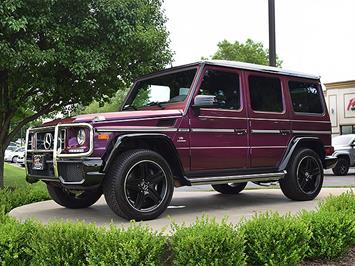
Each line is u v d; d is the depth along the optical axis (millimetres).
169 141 4672
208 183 5020
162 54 9430
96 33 8422
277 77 6031
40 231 3186
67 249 3049
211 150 5086
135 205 4379
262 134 5648
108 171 4289
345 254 3756
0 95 9469
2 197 5891
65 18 8406
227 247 3076
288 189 5992
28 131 5098
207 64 5285
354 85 30594
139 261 2947
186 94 5168
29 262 3160
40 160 4723
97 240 3053
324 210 4035
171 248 3176
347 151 17469
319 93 6625
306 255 3553
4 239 3094
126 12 8594
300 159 5996
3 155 9906
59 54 8078
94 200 5617
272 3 8641
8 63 7664
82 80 8984
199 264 2973
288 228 3379
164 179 4559
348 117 30875
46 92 9688
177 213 5012
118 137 4324
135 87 6109
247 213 4969
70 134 4387
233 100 5441
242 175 5352
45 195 6375
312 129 6336
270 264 3242
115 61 8711
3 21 7398
